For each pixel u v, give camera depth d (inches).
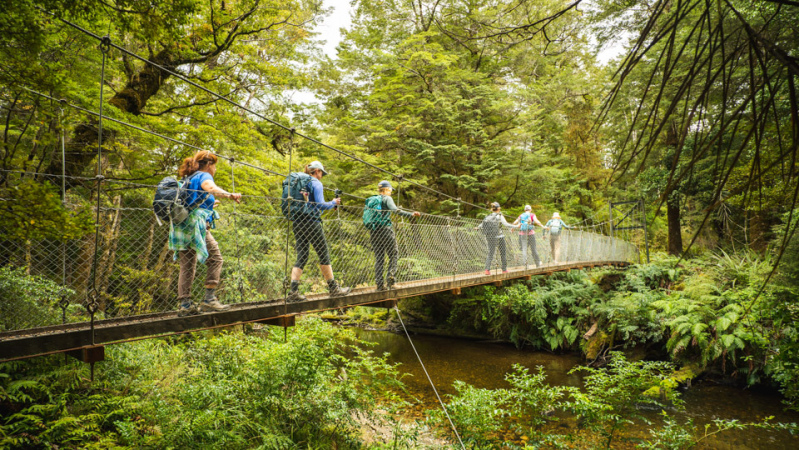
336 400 171.3
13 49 118.3
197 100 265.3
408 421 212.1
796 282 177.8
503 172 491.8
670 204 460.8
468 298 420.2
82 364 147.8
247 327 257.8
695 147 41.2
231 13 270.1
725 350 278.7
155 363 172.1
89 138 218.4
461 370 317.1
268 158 345.7
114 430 137.8
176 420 137.6
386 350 379.2
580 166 652.1
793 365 183.8
